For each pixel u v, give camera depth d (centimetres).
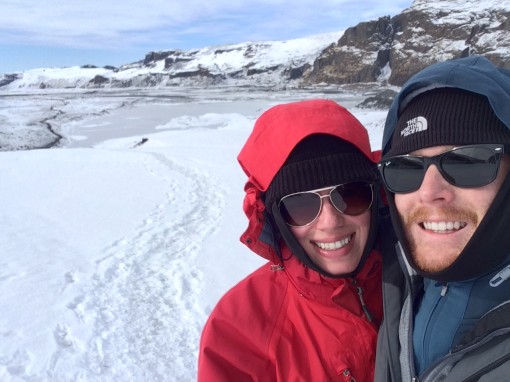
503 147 50
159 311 227
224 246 333
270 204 71
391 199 59
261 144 72
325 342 68
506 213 50
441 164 53
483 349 47
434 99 55
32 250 335
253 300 74
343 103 3281
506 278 51
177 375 172
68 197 543
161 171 746
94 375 172
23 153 962
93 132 2381
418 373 56
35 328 209
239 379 69
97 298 243
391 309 63
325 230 67
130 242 355
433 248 53
